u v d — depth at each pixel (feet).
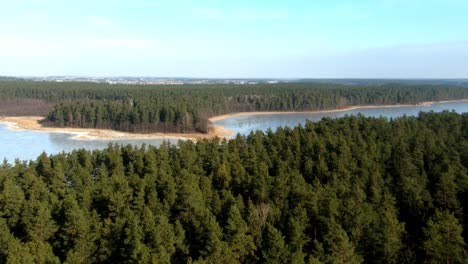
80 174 236.22
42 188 215.51
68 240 161.99
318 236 169.68
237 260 148.56
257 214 170.30
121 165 260.42
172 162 262.26
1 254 154.61
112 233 159.02
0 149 451.53
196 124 602.03
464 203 207.72
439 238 147.13
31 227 168.96
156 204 185.98
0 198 191.62
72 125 643.04
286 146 299.17
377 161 260.01
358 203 181.98
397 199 207.00
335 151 276.00
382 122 366.84
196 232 167.84
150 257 134.92
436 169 230.89
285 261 140.67
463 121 381.60
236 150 281.95
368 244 157.28
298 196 192.95
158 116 608.19
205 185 212.23
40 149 456.04
